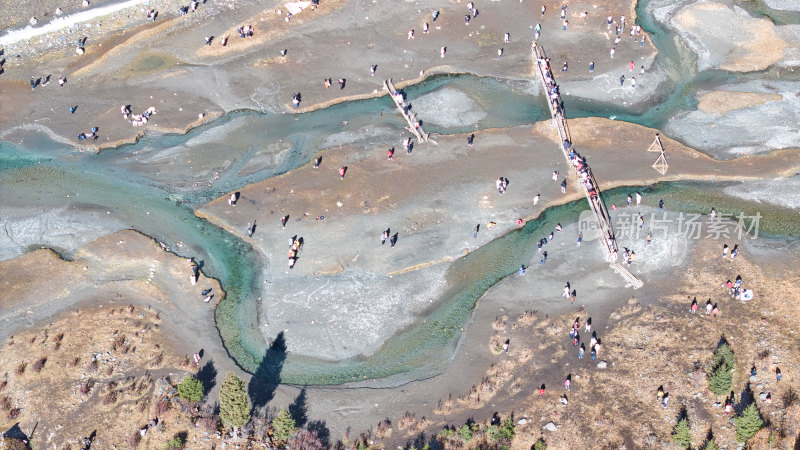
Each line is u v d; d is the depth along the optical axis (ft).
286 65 381.60
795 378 250.98
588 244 300.20
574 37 399.03
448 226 307.37
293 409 248.73
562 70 380.37
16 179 331.16
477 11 412.57
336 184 323.57
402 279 289.12
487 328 271.69
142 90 368.89
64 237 304.71
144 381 253.24
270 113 359.66
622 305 278.05
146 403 246.27
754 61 386.93
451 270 292.61
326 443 239.71
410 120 351.46
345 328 273.95
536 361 260.01
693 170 331.16
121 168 336.08
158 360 260.21
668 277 287.07
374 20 406.21
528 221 310.65
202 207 315.99
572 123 351.25
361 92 367.86
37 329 270.26
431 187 322.14
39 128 352.69
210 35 395.34
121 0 412.77
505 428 236.84
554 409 245.04
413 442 238.89
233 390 230.48
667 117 359.46
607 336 268.00
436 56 387.75
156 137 349.61
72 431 240.12
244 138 348.79
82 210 317.22
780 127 349.82
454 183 323.98
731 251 296.30
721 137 346.95
